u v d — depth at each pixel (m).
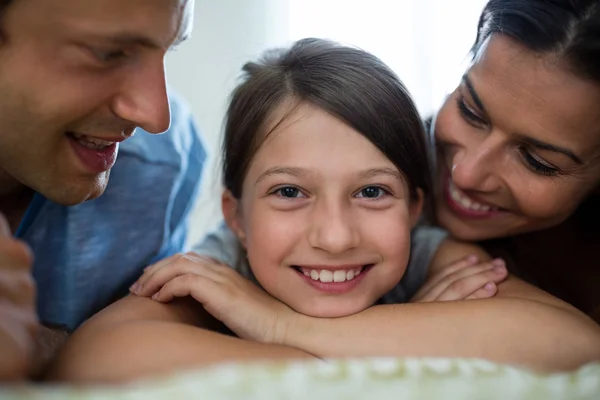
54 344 0.86
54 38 0.70
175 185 1.09
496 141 0.92
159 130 0.78
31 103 0.73
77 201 0.85
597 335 0.86
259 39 1.84
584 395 0.59
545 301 0.93
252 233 1.00
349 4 1.86
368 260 0.96
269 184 0.97
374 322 0.89
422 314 0.89
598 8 0.84
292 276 0.97
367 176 0.96
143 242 1.04
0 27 0.70
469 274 1.00
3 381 0.49
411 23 1.85
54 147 0.78
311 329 0.89
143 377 0.66
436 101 1.79
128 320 0.82
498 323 0.86
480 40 0.96
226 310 0.91
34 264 0.94
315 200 0.96
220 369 0.55
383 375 0.54
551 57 0.86
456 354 0.84
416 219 1.09
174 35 0.76
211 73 1.82
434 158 1.08
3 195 0.92
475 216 1.03
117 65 0.74
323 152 0.95
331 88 0.98
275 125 0.98
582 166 0.92
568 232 1.13
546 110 0.87
